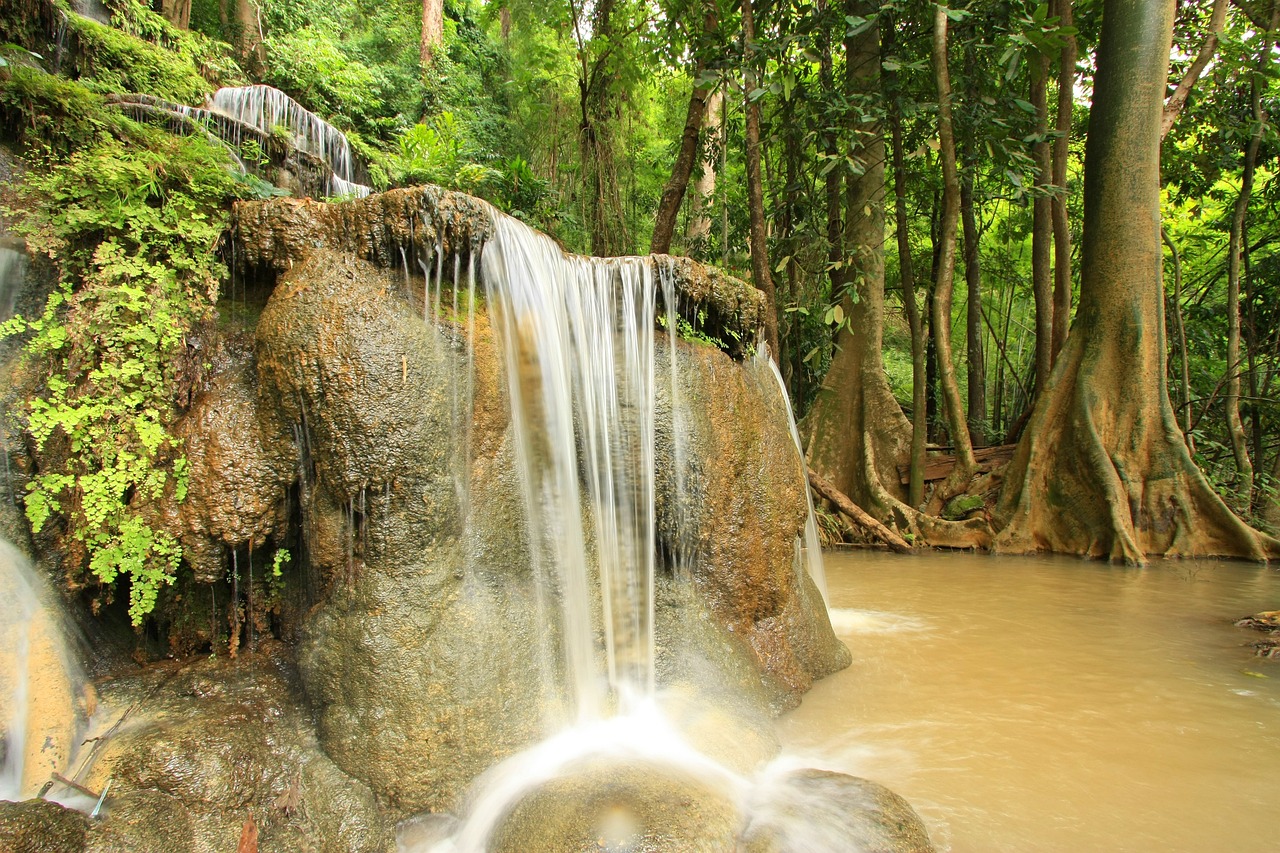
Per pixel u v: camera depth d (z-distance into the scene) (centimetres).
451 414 336
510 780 301
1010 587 756
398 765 288
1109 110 941
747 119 926
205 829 245
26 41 678
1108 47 945
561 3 1269
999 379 1828
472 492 344
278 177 809
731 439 450
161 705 299
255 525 318
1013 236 1595
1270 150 1229
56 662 285
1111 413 947
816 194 1188
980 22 927
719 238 1325
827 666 475
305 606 336
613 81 1245
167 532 306
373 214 335
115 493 300
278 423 320
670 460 424
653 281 434
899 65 909
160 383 321
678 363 440
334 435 306
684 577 427
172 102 751
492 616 330
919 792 319
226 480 312
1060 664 498
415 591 311
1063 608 661
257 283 362
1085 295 975
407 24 1933
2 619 276
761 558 454
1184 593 722
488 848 268
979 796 315
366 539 311
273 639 344
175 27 1118
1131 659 509
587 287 425
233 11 1438
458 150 1009
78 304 319
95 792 246
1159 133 930
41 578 299
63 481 299
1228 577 804
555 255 417
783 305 1227
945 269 1009
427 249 341
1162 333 938
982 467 1076
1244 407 1384
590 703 361
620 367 424
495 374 361
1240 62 1096
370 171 1016
